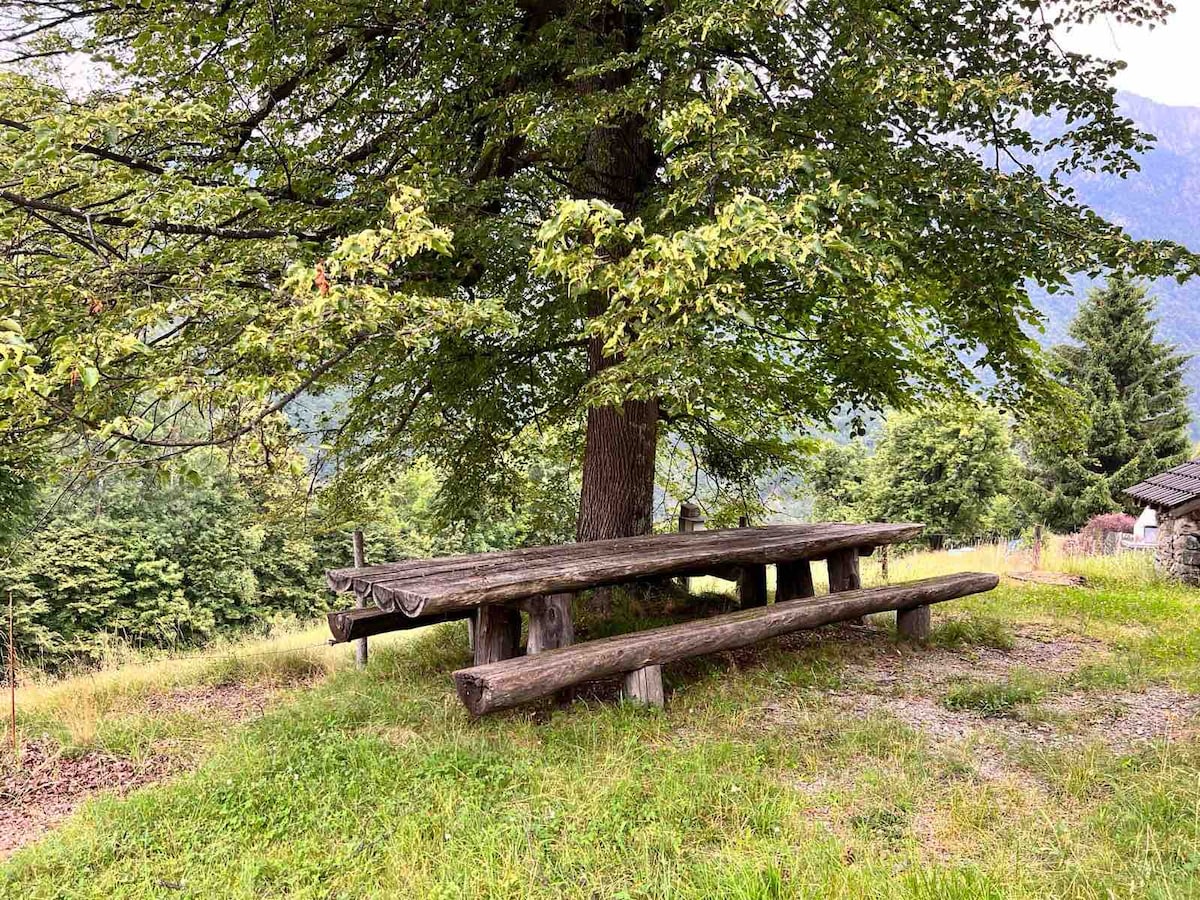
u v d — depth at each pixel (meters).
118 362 3.88
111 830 3.47
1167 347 24.84
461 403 8.07
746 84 4.19
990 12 5.76
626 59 5.39
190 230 4.64
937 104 4.72
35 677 7.37
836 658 5.85
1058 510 24.88
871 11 5.12
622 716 4.42
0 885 3.06
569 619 4.97
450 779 3.71
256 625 21.88
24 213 3.91
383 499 9.79
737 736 4.20
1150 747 3.90
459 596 4.25
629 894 2.76
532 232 5.97
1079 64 5.56
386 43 6.42
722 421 9.27
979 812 3.22
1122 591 9.33
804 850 2.94
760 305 7.00
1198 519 9.84
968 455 25.83
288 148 5.89
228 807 3.61
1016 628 7.08
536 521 10.05
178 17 5.46
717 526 10.14
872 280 5.71
